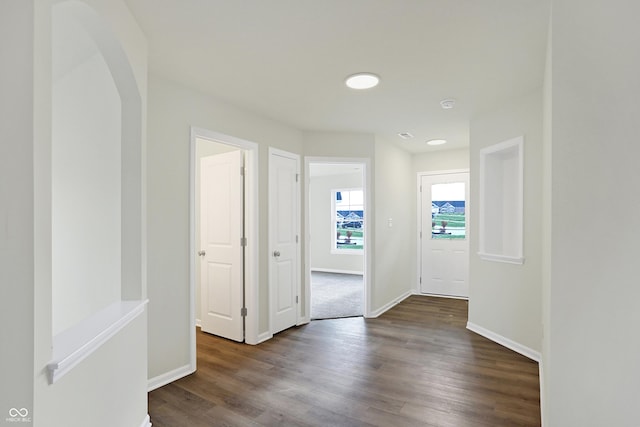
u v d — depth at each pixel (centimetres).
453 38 211
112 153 203
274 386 258
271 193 377
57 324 237
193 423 211
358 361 304
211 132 306
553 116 161
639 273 145
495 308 354
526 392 248
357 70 257
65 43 204
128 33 180
